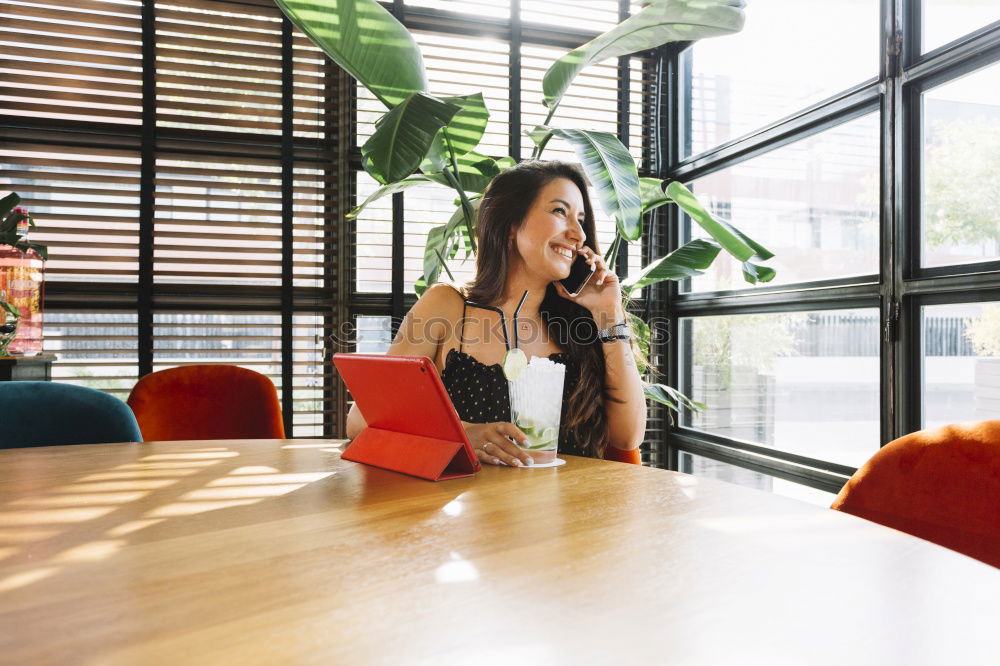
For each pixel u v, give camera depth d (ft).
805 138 8.52
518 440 3.13
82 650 1.31
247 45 9.49
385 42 6.33
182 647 1.32
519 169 4.34
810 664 1.26
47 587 1.65
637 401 4.16
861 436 7.70
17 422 4.51
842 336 7.94
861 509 2.80
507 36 10.41
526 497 2.56
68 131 8.91
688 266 8.16
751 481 9.43
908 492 2.68
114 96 9.07
